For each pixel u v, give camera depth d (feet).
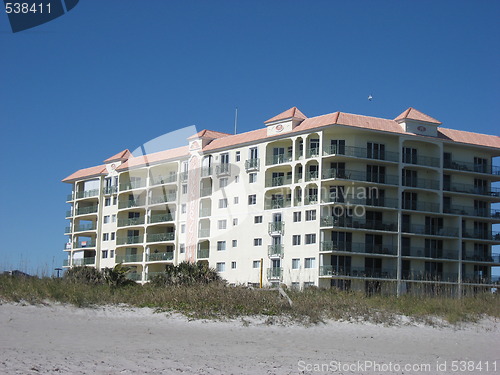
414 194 256.11
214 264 262.06
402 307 139.95
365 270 242.37
